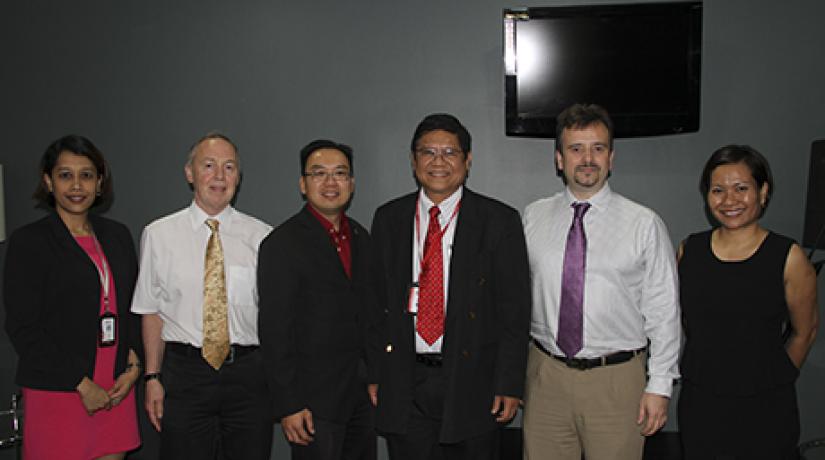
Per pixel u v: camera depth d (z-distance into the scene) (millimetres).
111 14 3145
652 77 2840
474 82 3021
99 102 3176
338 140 3092
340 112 3084
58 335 2246
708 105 2947
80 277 2266
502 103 3016
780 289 2086
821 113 2896
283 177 3123
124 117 3168
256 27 3096
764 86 2918
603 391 2135
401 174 3070
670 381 2107
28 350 2217
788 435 2113
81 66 3174
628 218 2168
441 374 2156
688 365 2215
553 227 2268
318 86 3086
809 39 2889
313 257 2223
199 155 2326
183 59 3131
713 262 2184
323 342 2217
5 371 3289
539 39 2871
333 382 2229
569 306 2158
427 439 2230
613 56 2848
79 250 2283
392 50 3047
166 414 2309
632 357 2170
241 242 2410
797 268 2088
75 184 2246
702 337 2178
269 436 2396
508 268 2156
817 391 2988
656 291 2135
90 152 2299
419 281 2199
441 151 2133
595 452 2154
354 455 2396
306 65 3086
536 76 2885
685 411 2244
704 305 2170
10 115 3219
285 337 2172
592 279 2150
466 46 3018
